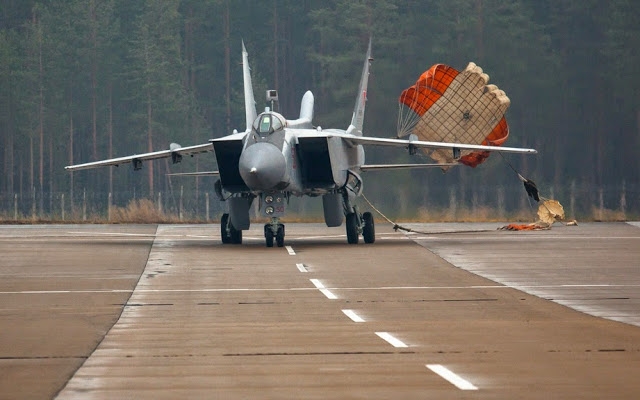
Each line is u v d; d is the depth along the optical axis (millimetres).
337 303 64812
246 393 35969
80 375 39844
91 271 88250
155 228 166375
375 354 44438
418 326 53781
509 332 51312
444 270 87500
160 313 60375
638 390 35969
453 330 52156
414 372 39812
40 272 87500
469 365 41375
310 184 119438
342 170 121250
